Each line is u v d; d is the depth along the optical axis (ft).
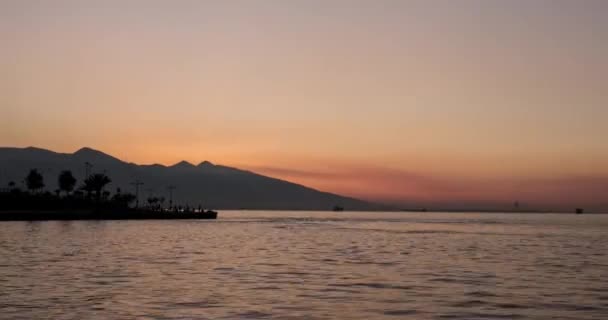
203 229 484.33
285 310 106.52
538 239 374.84
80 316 99.19
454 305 113.09
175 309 106.11
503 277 157.28
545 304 114.62
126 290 127.03
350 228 561.02
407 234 437.58
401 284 141.59
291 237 374.43
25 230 401.08
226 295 121.90
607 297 123.24
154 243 290.15
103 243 282.15
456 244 311.47
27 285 133.28
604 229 581.53
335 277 154.61
